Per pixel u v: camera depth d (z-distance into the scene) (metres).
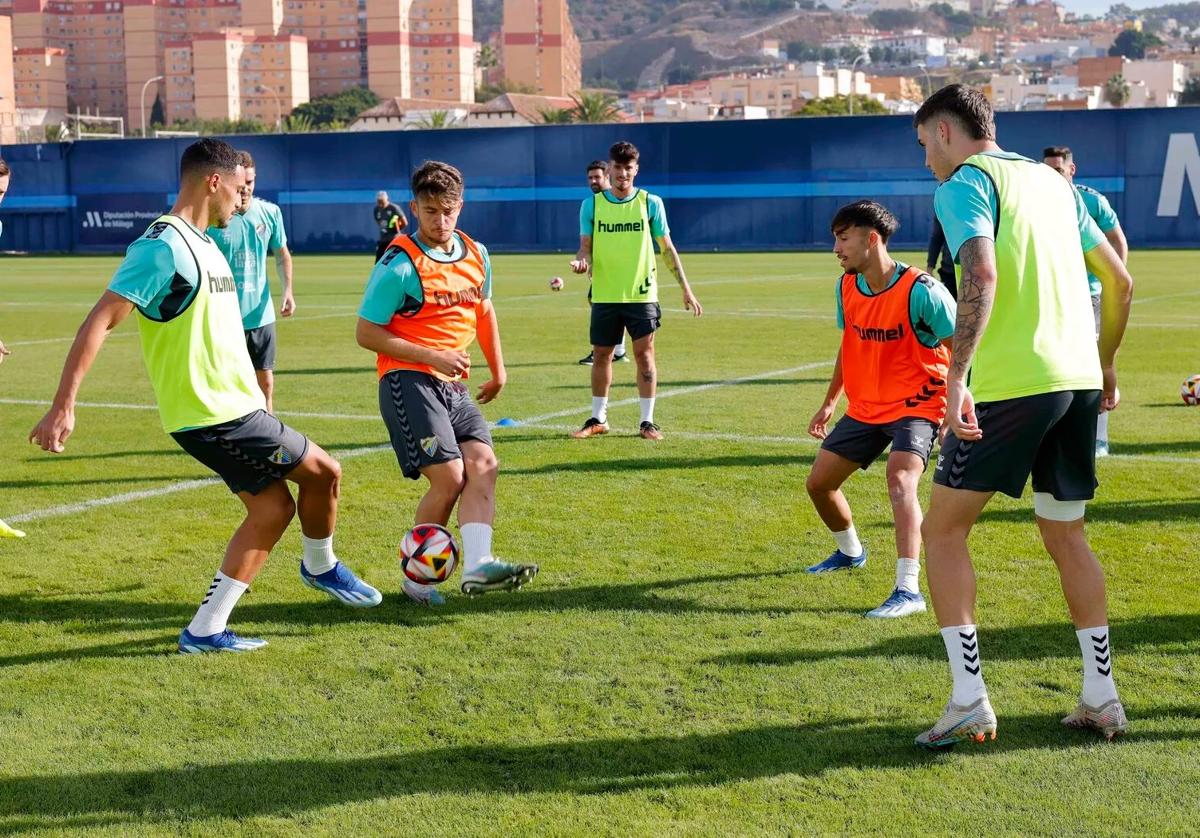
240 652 4.87
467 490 5.30
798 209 40.62
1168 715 4.14
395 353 5.27
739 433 9.46
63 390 4.47
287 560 6.14
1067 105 133.25
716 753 3.91
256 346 9.54
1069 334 3.92
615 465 8.28
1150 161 37.09
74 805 3.61
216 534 6.65
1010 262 3.86
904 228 39.72
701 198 41.34
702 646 4.87
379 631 5.10
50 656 4.84
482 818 3.50
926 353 5.48
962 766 3.80
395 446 5.41
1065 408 3.89
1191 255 34.22
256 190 44.34
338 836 3.41
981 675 4.21
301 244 44.28
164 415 4.76
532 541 6.40
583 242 9.18
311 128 143.62
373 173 43.47
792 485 7.66
